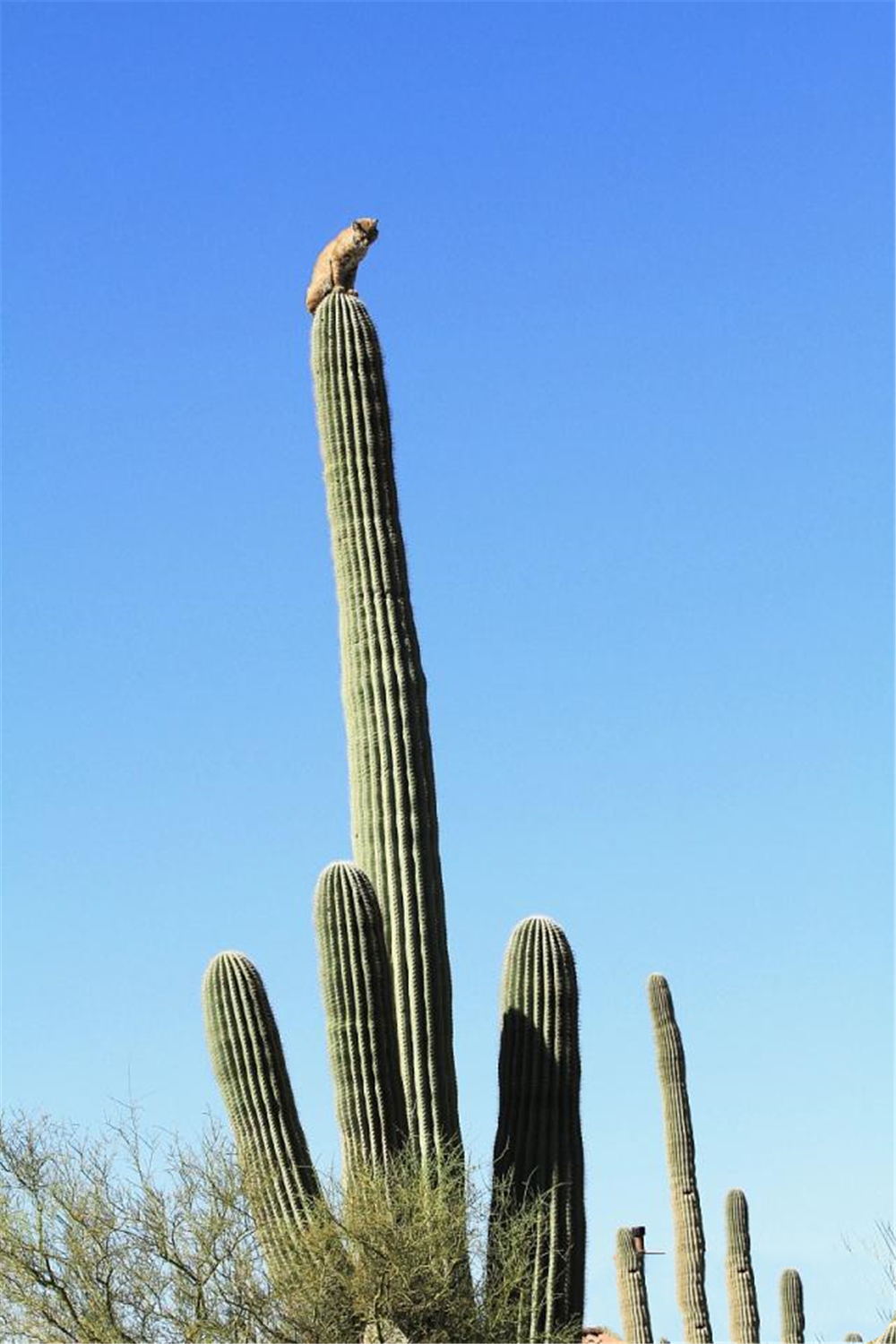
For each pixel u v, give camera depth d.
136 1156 19.64
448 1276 18.08
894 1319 16.33
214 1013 18.86
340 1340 18.25
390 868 18.94
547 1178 18.34
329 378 20.25
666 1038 29.81
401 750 19.23
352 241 20.59
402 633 19.59
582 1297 18.42
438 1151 18.50
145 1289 19.25
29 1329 19.25
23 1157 19.59
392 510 20.03
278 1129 18.69
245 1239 19.02
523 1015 18.64
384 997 18.42
